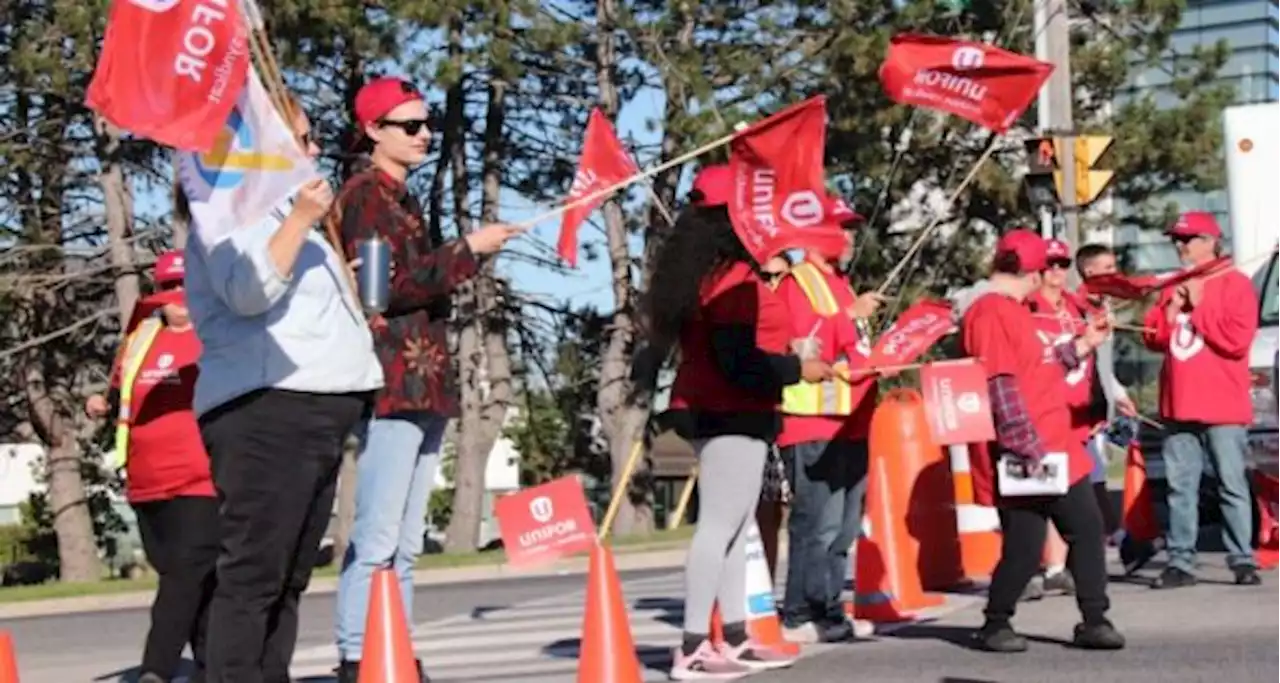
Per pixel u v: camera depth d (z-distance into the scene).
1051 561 13.84
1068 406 10.82
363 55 35.22
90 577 41.84
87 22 34.19
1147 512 14.88
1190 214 13.98
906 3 35.41
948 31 35.84
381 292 7.73
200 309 7.60
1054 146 21.02
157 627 10.31
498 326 41.88
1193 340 13.84
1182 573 13.96
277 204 7.24
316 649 14.30
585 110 40.28
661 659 11.20
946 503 14.59
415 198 9.35
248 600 7.45
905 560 13.07
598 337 43.06
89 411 10.81
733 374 9.55
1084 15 38.97
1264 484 15.16
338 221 8.87
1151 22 39.50
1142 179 40.09
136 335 10.47
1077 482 10.53
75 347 41.41
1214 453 13.91
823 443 11.49
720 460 9.73
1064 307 13.01
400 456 9.09
